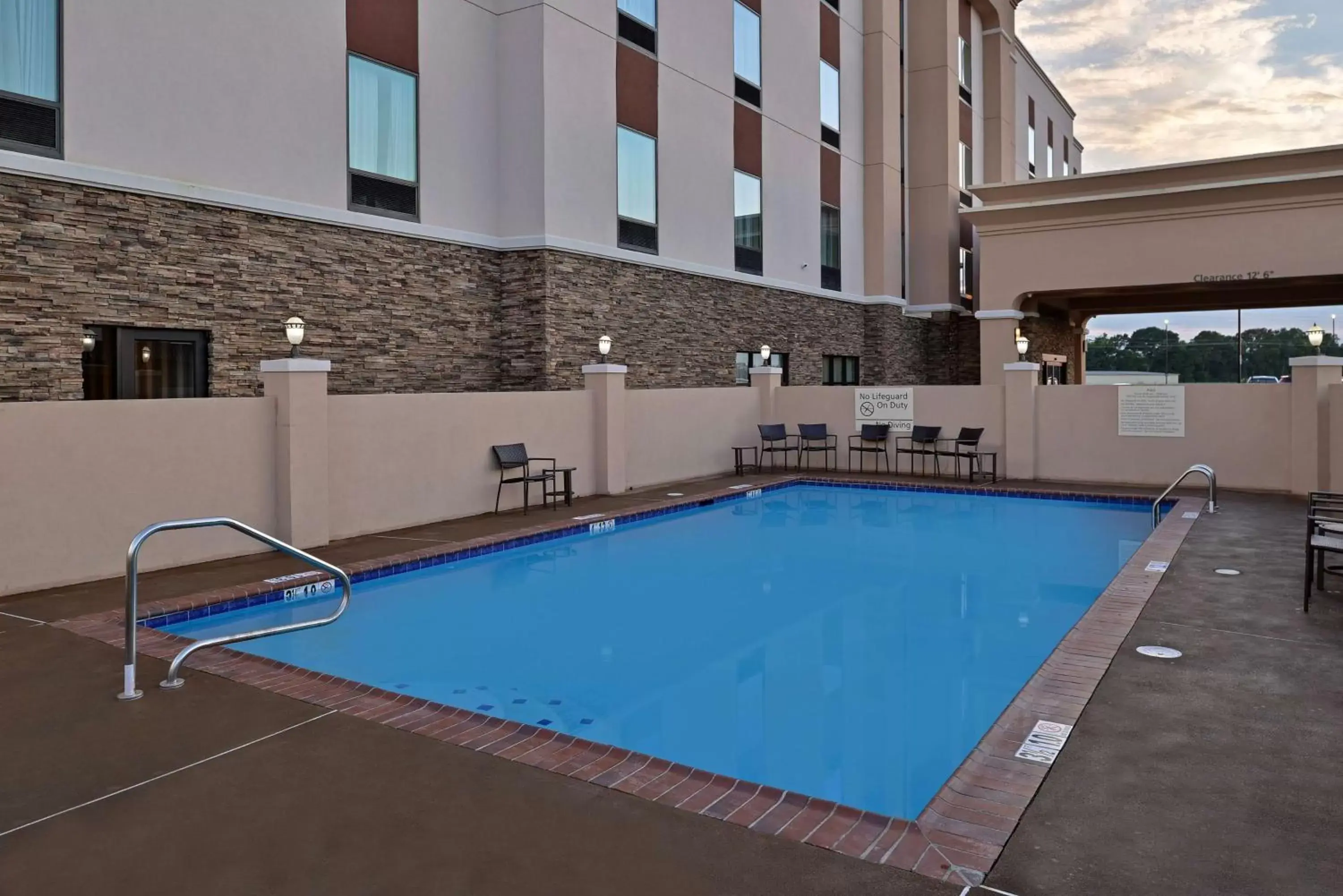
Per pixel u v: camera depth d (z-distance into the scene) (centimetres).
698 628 724
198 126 995
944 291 2400
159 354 980
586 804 343
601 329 1457
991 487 1426
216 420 856
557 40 1362
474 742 408
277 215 1073
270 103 1068
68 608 668
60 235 879
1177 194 1662
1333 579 720
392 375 1218
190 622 691
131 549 469
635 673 615
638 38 1541
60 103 886
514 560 975
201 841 315
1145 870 286
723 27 1764
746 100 1839
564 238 1370
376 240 1195
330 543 949
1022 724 414
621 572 926
